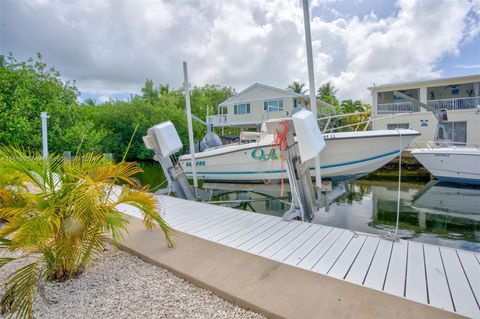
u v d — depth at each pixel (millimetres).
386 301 1856
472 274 2232
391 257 2566
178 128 20766
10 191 2221
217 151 6309
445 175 8852
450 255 2584
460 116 13469
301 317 1696
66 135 11992
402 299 1883
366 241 2973
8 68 11234
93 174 2342
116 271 2430
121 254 2803
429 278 2180
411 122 14617
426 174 10820
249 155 5805
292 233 3270
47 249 2117
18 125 10188
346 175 5383
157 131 5422
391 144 5059
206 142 7469
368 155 5137
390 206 6523
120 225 2309
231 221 3807
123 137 20156
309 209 4164
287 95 18203
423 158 9234
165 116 20828
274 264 2434
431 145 9484
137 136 19719
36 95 11781
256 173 5809
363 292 1970
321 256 2619
